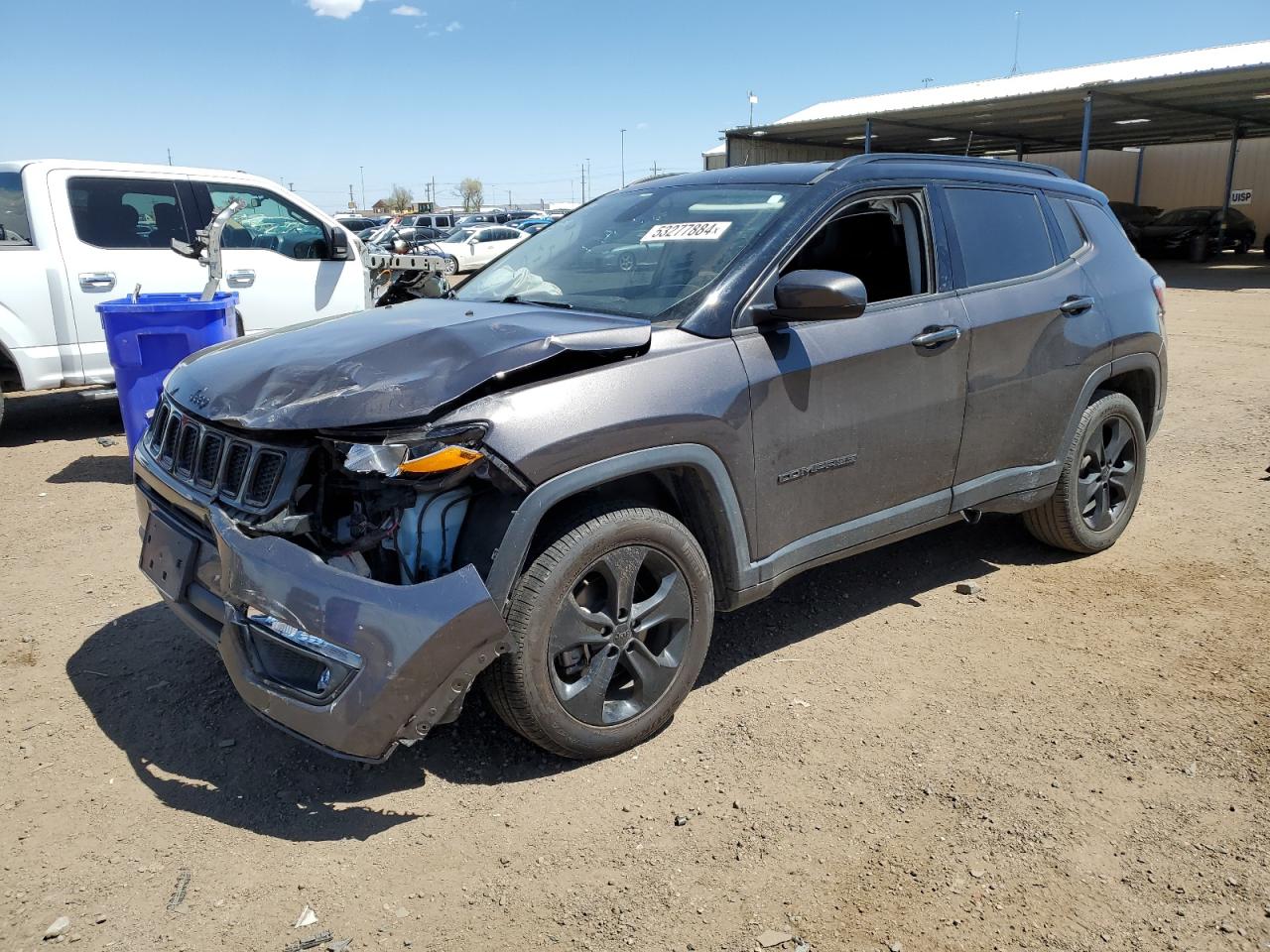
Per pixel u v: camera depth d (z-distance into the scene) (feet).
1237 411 26.35
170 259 25.31
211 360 10.61
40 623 13.23
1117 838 8.70
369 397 8.56
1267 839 8.66
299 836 8.78
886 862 8.41
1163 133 106.93
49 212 23.73
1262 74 67.72
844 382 11.18
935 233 12.56
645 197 13.56
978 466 13.06
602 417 9.13
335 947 7.44
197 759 9.99
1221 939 7.49
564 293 11.91
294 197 27.61
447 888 8.11
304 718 8.37
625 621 9.67
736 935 7.58
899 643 12.65
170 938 7.52
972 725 10.61
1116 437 15.39
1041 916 7.76
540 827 8.90
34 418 27.48
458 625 8.33
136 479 11.35
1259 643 12.46
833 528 11.53
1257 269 84.12
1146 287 15.60
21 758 9.97
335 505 8.98
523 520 8.71
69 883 8.13
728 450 10.12
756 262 10.87
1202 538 16.37
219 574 9.26
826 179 11.82
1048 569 15.12
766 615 13.53
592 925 7.69
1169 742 10.23
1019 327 13.10
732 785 9.52
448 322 10.39
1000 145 120.98
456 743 10.26
